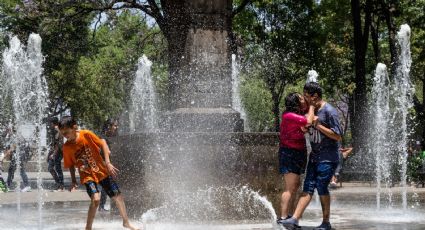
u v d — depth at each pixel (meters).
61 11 25.75
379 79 24.34
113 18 29.33
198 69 9.18
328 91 36.91
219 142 8.45
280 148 7.61
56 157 18.64
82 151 7.20
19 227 8.52
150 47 31.98
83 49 32.72
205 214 8.38
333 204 12.66
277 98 34.19
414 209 11.30
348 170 25.70
